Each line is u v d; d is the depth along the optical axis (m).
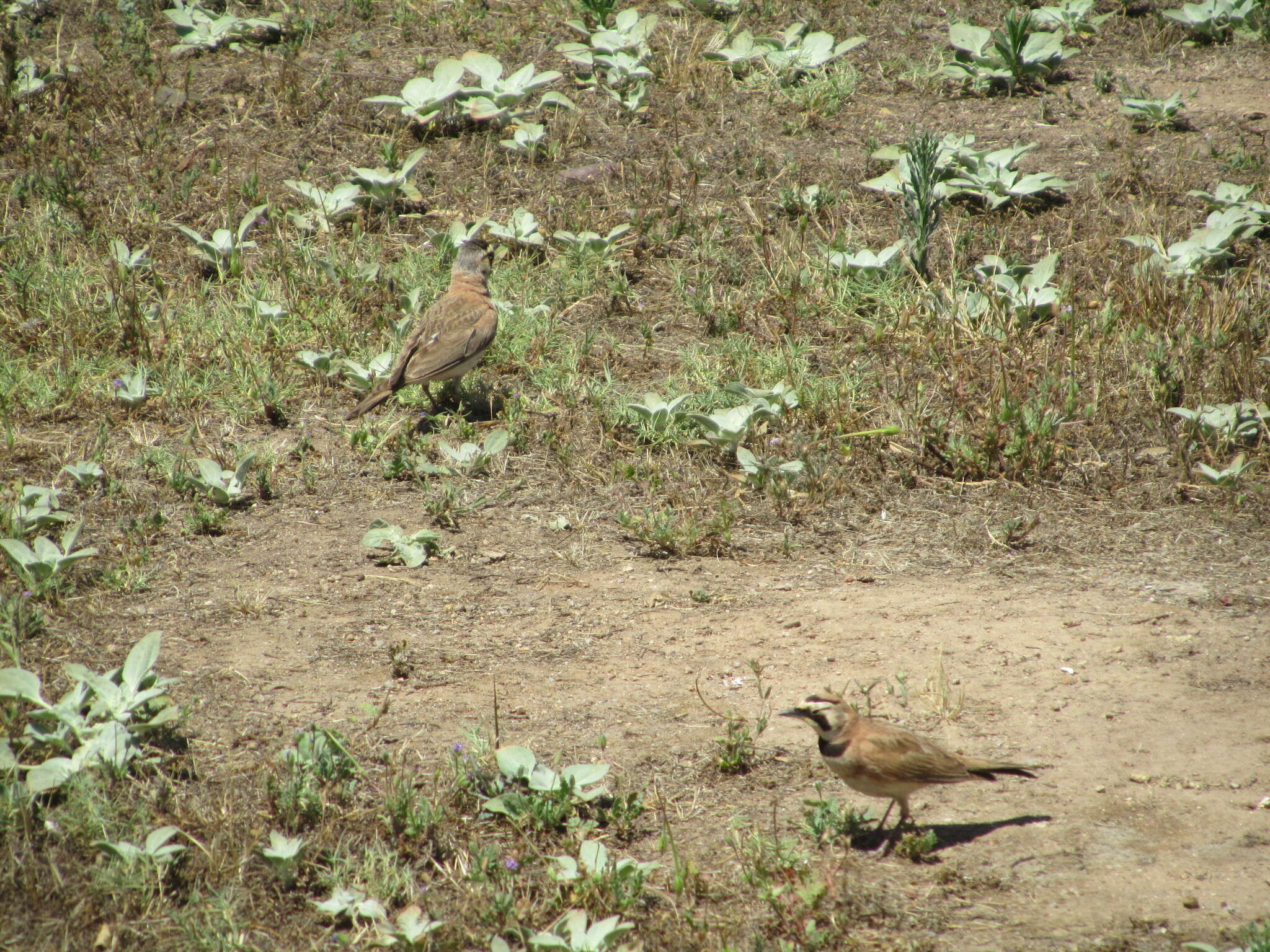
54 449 11.77
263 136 18.11
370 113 18.73
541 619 9.70
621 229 15.50
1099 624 9.55
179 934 6.40
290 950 6.39
